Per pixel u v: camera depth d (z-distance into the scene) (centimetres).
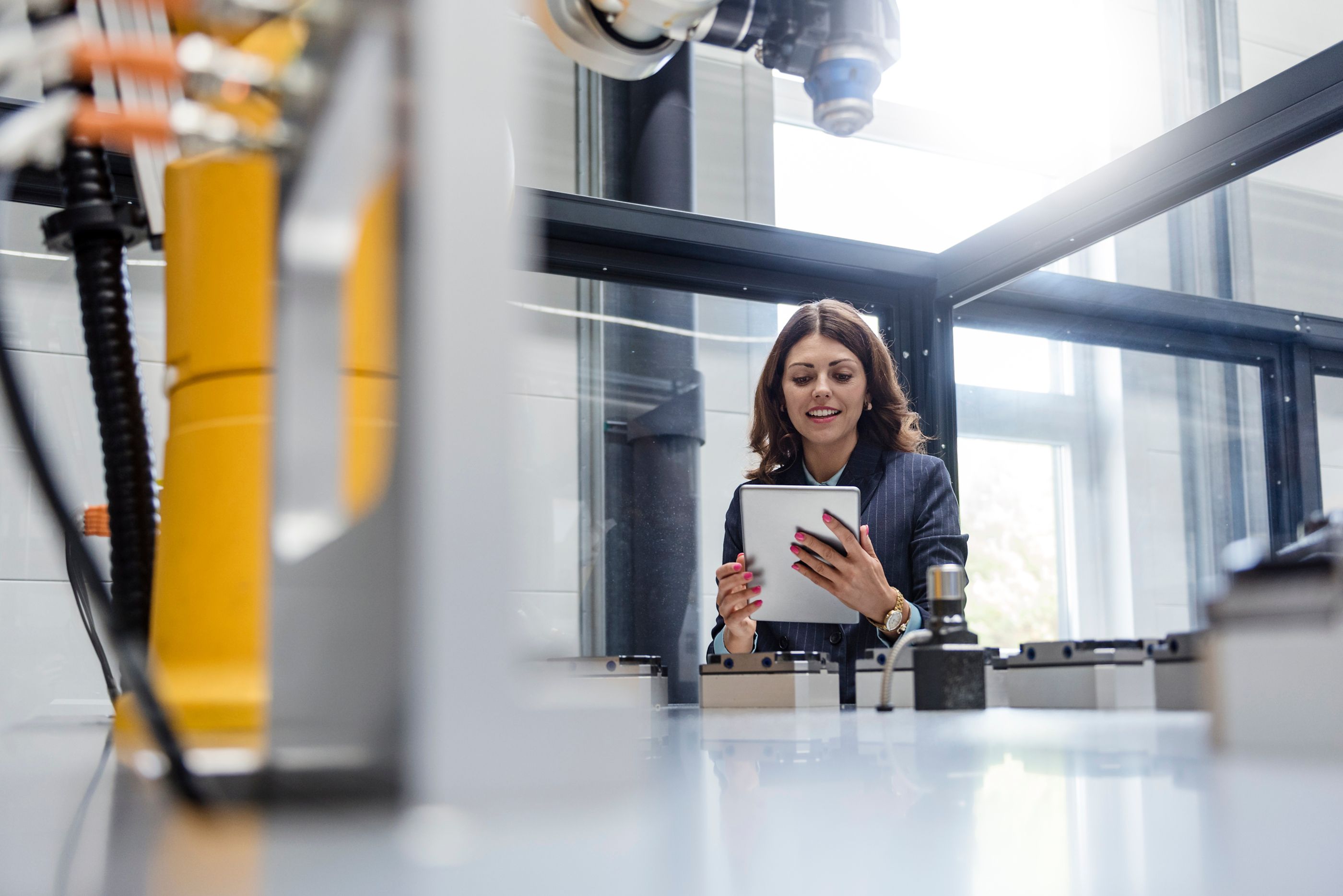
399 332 16
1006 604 297
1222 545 253
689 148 244
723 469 250
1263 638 25
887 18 118
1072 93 356
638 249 192
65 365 171
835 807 19
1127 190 169
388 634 16
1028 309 224
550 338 231
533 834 15
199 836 16
